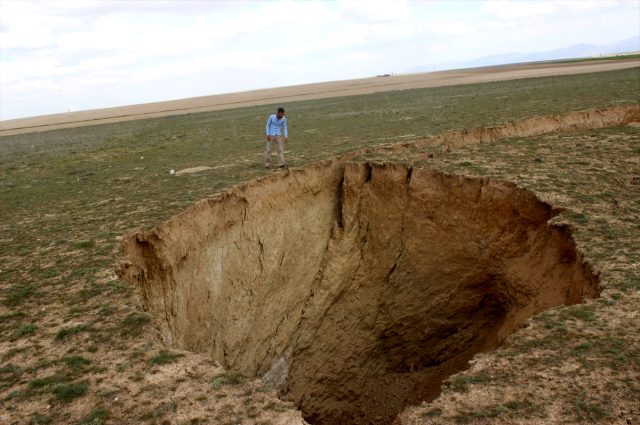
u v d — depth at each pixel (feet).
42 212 63.67
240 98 395.55
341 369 66.64
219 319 52.42
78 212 61.11
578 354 27.14
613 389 24.29
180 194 61.77
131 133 164.35
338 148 83.87
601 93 125.29
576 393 24.29
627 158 63.10
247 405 25.26
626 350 26.96
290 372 63.36
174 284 47.24
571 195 50.62
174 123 188.75
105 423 23.97
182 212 52.39
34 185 84.69
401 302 65.21
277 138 70.08
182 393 26.20
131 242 47.37
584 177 56.18
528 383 25.38
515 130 86.79
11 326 33.50
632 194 50.62
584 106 100.83
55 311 35.17
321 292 66.74
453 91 210.79
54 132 208.03
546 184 54.03
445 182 60.54
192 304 48.73
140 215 54.24
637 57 377.50
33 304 36.45
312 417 64.90
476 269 58.54
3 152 142.00
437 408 24.29
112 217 55.62
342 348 66.95
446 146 77.71
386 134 97.25
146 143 130.52
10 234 54.39
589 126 88.79
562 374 25.73
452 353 63.77
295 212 65.72
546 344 28.50
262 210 61.67
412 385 65.51
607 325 29.53
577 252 39.73
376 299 66.95
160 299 44.98
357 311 67.62
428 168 62.75
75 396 25.93
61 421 24.20
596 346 27.61
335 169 71.36
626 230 42.01
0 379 27.71
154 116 260.83
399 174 65.00
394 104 175.63
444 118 113.80
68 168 100.73
